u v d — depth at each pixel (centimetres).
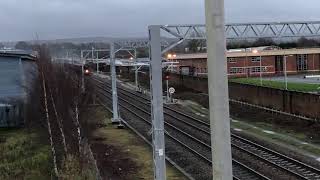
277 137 3384
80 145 2892
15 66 5138
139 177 2383
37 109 4881
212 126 645
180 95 6444
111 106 5619
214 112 639
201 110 5128
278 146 3053
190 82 7131
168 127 3950
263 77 7919
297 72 8344
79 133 3106
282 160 2606
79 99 5691
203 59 8462
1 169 2880
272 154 2775
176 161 2684
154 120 1631
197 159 2702
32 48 7706
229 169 645
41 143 3622
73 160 2447
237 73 8081
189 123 4081
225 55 632
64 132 3672
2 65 5088
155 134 1638
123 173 2461
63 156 2889
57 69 6956
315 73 8388
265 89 4759
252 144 3075
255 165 2484
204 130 3672
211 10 622
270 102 4653
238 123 4138
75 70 8362
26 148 3506
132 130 3884
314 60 8456
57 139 3609
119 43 4241
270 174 2284
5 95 5066
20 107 4919
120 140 3478
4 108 4850
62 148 3225
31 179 2573
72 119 4275
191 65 8806
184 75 7456
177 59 9150
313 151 2864
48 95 5172
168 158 2714
